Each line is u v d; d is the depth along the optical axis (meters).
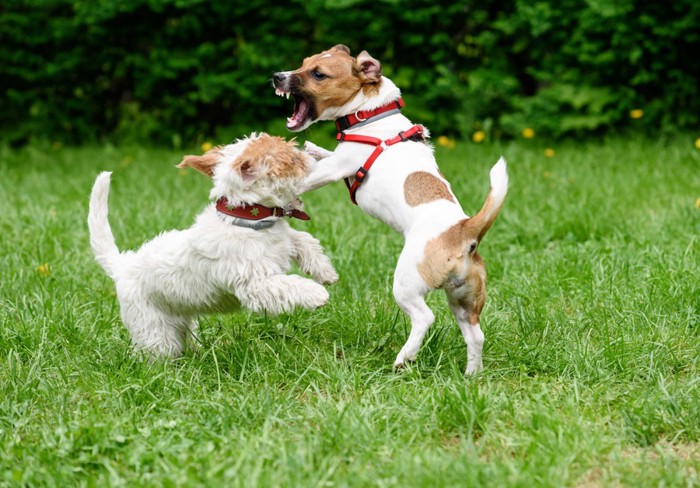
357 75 4.39
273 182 3.75
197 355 4.30
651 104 9.17
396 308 4.72
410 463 3.02
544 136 9.52
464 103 9.74
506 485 2.90
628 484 2.98
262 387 3.88
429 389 3.67
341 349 4.29
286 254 3.96
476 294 3.90
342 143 4.36
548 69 9.55
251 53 9.56
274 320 4.57
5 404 3.66
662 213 6.19
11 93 10.02
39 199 7.36
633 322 4.38
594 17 8.88
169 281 4.02
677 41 8.95
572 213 6.18
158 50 9.80
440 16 9.51
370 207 4.29
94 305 4.88
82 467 3.20
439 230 3.84
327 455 3.16
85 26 9.91
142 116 10.64
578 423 3.31
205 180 8.01
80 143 10.59
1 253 5.72
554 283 4.98
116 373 3.93
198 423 3.47
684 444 3.32
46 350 4.21
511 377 4.00
